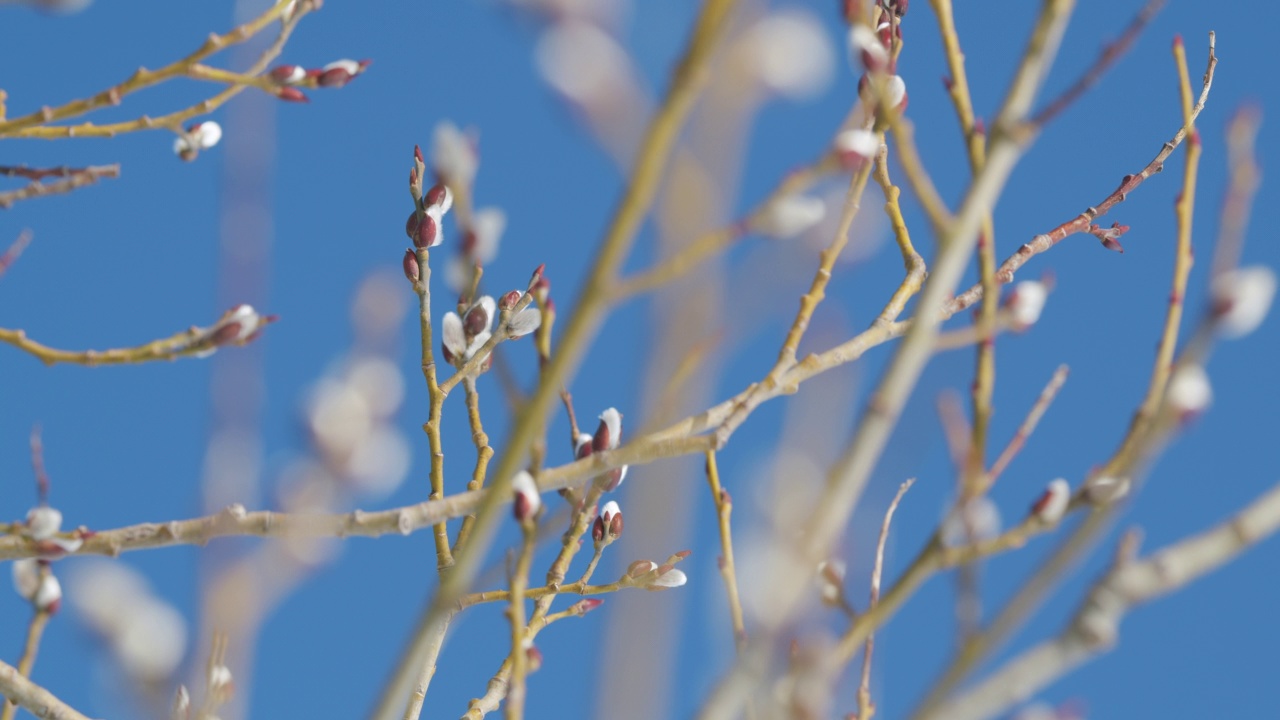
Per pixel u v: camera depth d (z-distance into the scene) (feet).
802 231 5.86
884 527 6.10
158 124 6.46
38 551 6.24
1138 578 5.72
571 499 6.38
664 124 5.74
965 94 6.06
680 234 5.78
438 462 6.45
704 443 6.18
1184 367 5.79
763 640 5.73
